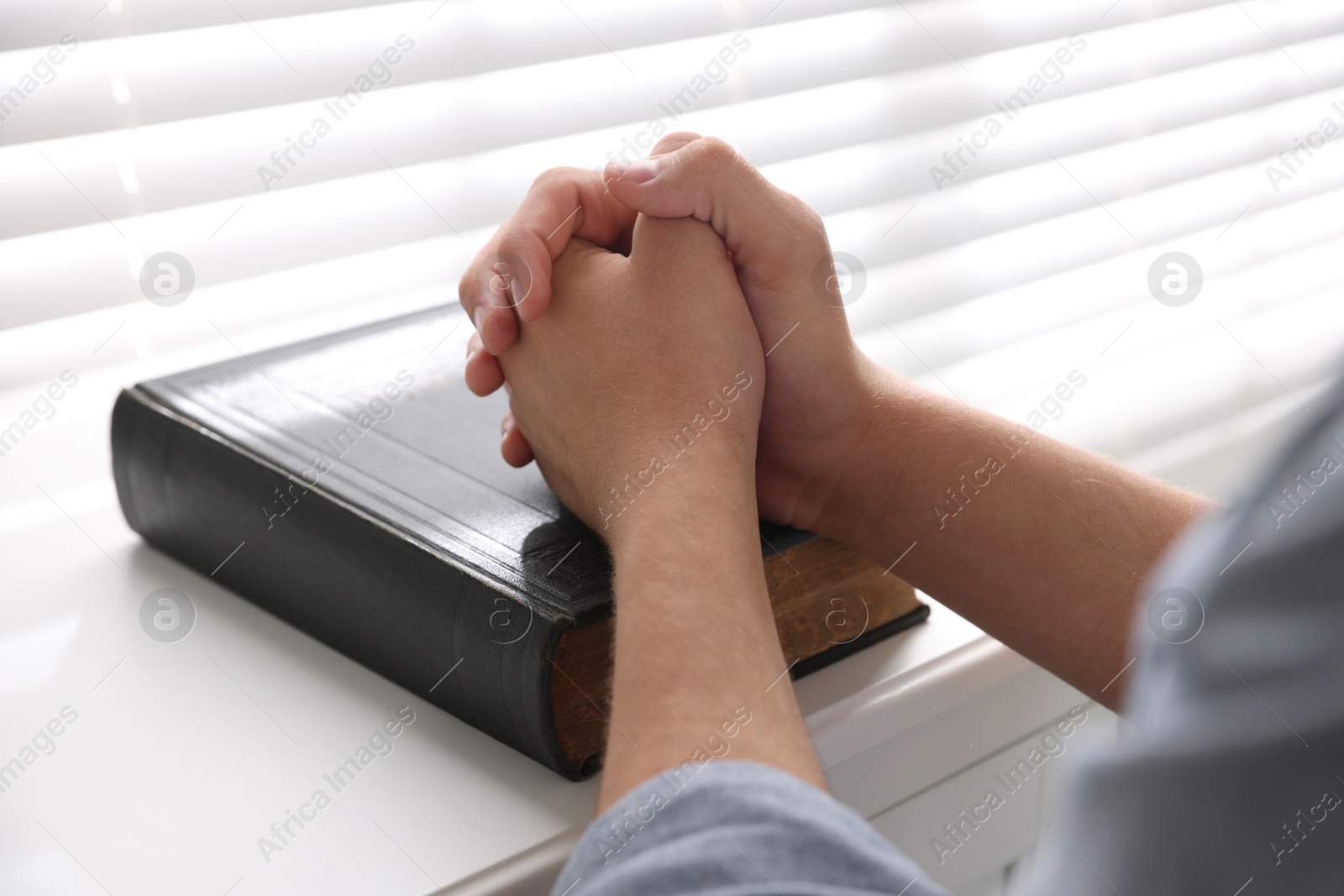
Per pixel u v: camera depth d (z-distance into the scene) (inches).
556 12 33.9
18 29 27.2
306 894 16.6
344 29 31.1
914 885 11.9
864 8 38.6
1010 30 41.9
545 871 17.1
